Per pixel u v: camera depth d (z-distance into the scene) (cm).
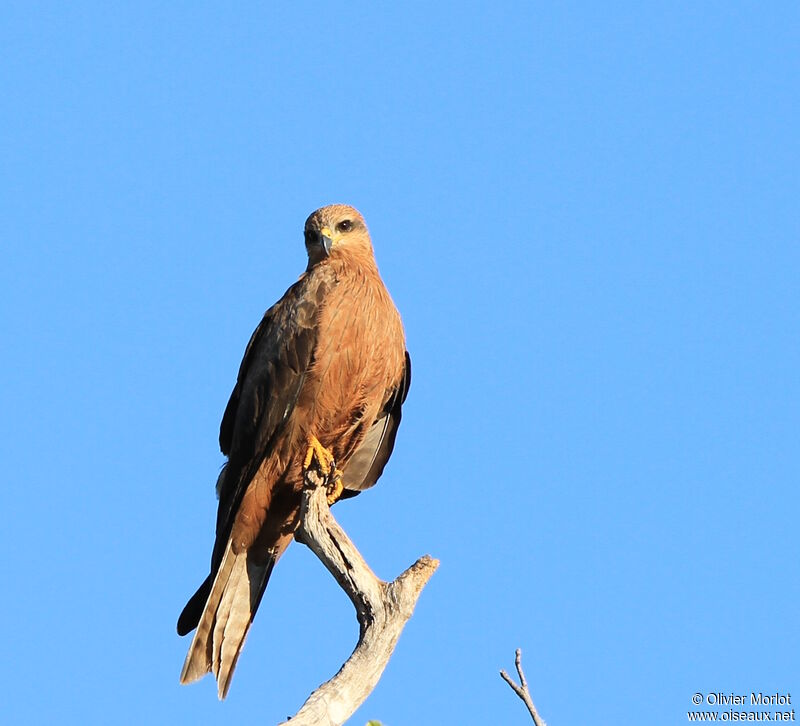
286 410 1289
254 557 1309
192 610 1291
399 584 979
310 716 912
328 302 1295
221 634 1241
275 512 1314
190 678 1222
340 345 1284
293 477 1307
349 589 989
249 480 1295
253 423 1302
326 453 1314
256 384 1308
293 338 1290
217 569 1276
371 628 971
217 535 1316
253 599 1288
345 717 934
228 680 1229
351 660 963
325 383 1286
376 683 966
